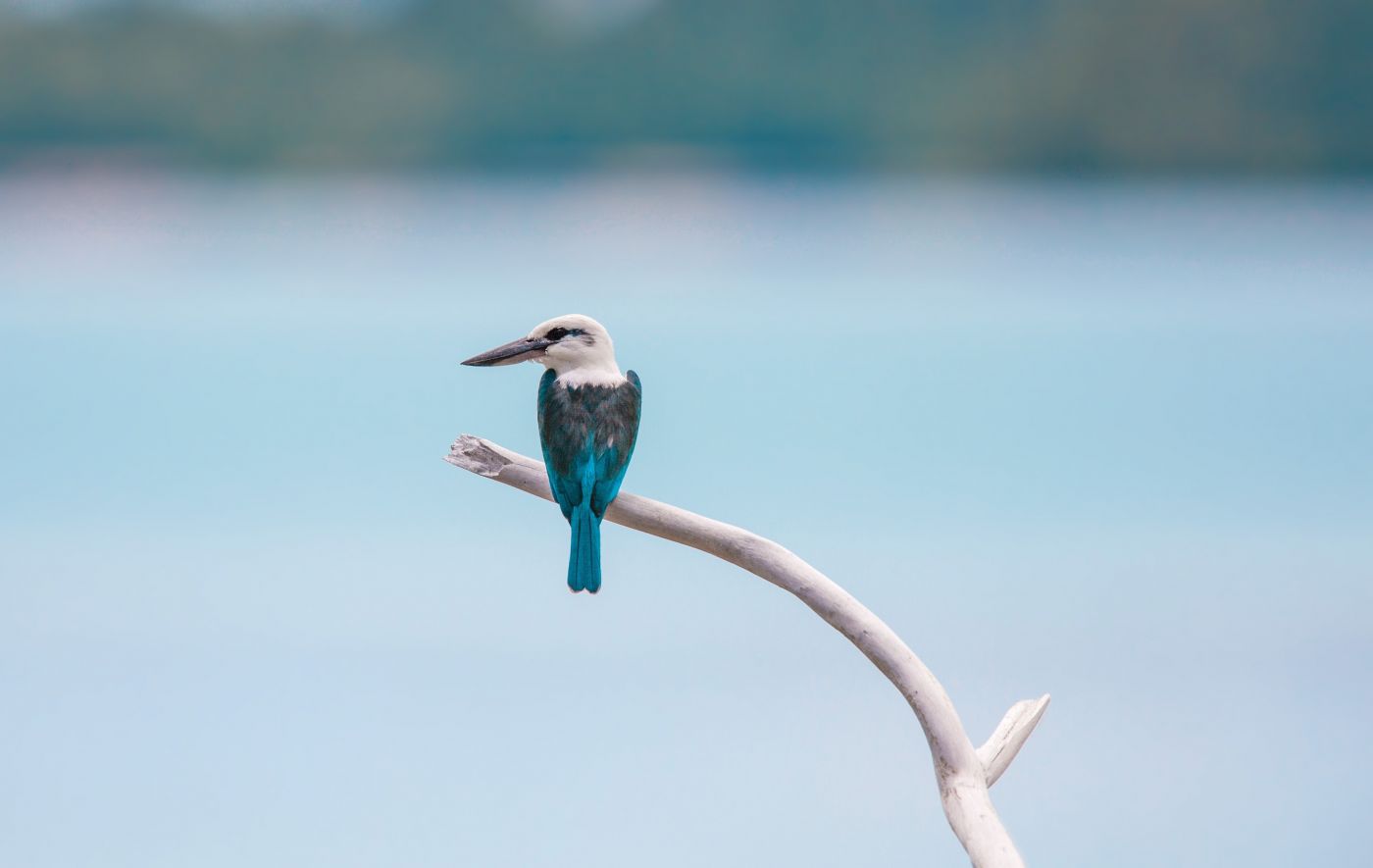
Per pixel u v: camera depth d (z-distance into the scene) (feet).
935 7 520.01
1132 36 469.16
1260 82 453.99
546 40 535.60
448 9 525.75
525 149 530.68
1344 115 447.01
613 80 540.11
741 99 536.42
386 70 511.81
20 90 465.47
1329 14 442.50
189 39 483.10
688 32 537.65
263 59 494.59
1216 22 458.50
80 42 471.21
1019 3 507.30
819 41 534.78
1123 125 470.80
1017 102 488.02
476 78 531.50
